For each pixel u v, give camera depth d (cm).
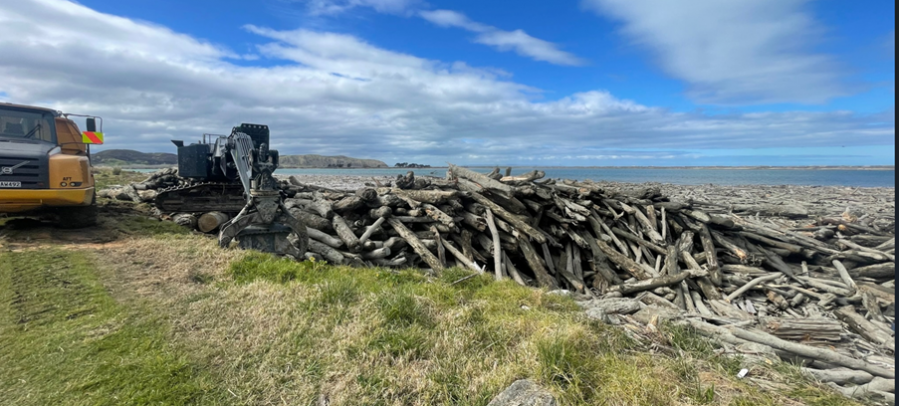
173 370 334
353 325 417
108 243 740
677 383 326
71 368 334
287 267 621
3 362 342
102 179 1964
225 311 453
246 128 938
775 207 1603
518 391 310
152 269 600
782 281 885
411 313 446
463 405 305
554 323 438
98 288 512
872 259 977
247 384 321
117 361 345
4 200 676
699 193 3012
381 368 345
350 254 848
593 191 1139
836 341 512
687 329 498
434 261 873
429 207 988
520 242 963
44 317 427
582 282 931
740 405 299
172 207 1066
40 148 734
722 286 878
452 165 1318
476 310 491
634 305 611
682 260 959
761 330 543
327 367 346
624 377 326
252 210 761
